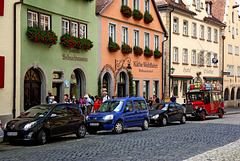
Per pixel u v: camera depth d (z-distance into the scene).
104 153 10.87
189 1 40.91
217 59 48.31
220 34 49.28
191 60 41.31
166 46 36.00
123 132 18.20
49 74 21.12
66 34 22.27
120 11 28.86
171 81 36.75
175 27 38.25
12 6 18.58
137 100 19.33
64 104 15.13
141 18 31.17
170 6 36.19
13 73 18.55
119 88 29.16
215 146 12.59
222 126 21.05
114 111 17.67
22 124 13.10
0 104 17.77
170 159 9.80
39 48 20.36
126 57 29.56
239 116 32.97
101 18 26.44
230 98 53.41
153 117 21.73
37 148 12.29
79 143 13.52
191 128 19.77
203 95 27.77
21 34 19.06
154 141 13.83
